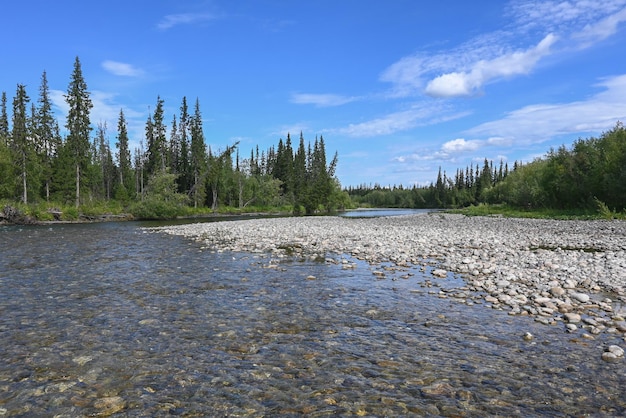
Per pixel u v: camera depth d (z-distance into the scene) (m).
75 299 10.12
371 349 6.80
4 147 56.12
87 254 18.03
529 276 11.75
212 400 5.10
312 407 4.91
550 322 8.05
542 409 4.81
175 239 24.70
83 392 5.31
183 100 78.31
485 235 23.94
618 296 9.71
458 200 141.88
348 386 5.46
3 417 4.67
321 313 8.91
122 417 4.70
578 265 13.20
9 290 11.07
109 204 62.22
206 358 6.45
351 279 12.39
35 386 5.48
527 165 72.25
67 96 54.94
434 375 5.78
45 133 62.25
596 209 40.25
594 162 42.84
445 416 4.68
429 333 7.57
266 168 119.19
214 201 80.50
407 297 10.21
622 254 15.46
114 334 7.59
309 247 19.86
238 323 8.25
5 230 33.00
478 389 5.34
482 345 6.93
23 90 53.94
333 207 102.88
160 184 63.62
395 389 5.37
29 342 7.15
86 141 57.47
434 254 16.52
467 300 9.78
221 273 13.45
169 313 8.95
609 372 5.80
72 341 7.21
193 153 77.38
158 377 5.77
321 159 107.00
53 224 42.62
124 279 12.54
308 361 6.32
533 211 52.75
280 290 11.05
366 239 22.53
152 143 74.19
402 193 167.62
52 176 61.53
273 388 5.42
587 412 4.74
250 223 39.03
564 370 5.89
